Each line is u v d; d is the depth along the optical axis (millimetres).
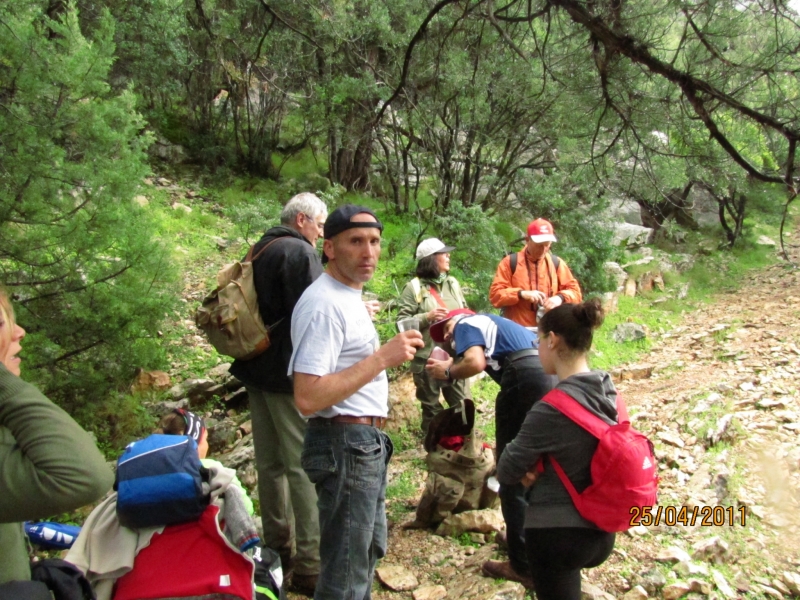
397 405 5996
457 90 10977
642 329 10320
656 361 8875
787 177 4871
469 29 8422
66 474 1592
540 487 2623
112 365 5305
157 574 2383
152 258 5379
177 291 5852
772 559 3838
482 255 10555
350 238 2594
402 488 4812
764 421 5746
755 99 5070
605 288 11648
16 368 1812
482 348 3355
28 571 1771
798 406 6109
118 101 5215
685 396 6484
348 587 2586
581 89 5910
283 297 3357
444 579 3676
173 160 14562
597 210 12312
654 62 4941
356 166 15648
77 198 5047
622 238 15906
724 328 10312
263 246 3473
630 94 5617
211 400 6258
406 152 14023
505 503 3332
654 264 14508
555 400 2545
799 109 4828
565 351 2652
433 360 3586
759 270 16531
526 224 14297
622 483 2406
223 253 10398
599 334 9828
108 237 5043
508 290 5383
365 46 12000
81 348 5129
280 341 3383
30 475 1576
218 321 3330
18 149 4559
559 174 12609
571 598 2682
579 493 2504
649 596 3457
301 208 3590
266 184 14867
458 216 10992
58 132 4781
